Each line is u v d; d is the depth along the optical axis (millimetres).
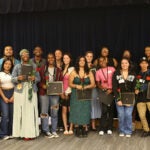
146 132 5246
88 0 6000
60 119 5734
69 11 6375
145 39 6086
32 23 6559
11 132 5207
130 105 5164
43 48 6547
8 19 6660
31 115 4996
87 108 5227
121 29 6172
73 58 6402
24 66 4953
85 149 4527
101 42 6281
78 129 5363
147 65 5375
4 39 6695
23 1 6324
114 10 6191
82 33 6363
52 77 5223
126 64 5199
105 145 4723
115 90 5211
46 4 6223
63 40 6461
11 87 5098
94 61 5945
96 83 5480
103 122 5477
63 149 4539
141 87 5254
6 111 5078
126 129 5309
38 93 5227
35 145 4750
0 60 5449
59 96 5387
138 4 5934
